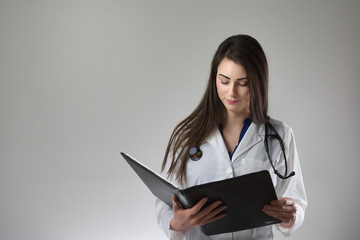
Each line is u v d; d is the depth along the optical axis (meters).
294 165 1.26
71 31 2.36
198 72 2.35
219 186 0.92
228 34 2.33
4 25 2.36
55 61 2.37
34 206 2.39
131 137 2.38
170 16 2.34
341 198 2.38
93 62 2.36
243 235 1.16
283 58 2.34
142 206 2.39
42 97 2.38
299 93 2.35
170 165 1.26
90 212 2.39
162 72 2.36
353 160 2.37
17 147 2.38
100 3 2.35
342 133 2.36
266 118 1.22
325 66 2.34
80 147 2.38
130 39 2.35
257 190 0.94
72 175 2.39
